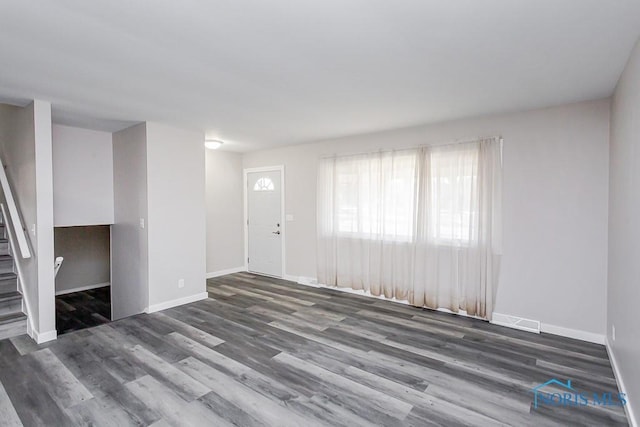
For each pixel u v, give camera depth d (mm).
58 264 3559
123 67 2457
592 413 2174
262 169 6133
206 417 2123
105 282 6250
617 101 2705
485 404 2266
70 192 4406
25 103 3344
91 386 2477
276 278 5953
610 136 3061
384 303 4512
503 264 3707
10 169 3941
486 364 2818
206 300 4664
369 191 4723
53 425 2055
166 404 2258
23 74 2590
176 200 4395
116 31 1938
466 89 2920
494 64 2398
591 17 1779
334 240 5113
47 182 3303
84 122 4117
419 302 4305
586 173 3256
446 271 4098
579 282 3312
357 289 4914
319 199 5258
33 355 2973
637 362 1953
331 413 2166
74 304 5230
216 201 6055
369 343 3242
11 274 3857
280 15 1771
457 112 3623
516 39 2031
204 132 4656
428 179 4180
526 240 3570
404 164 4406
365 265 4828
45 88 2906
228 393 2391
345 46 2133
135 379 2572
